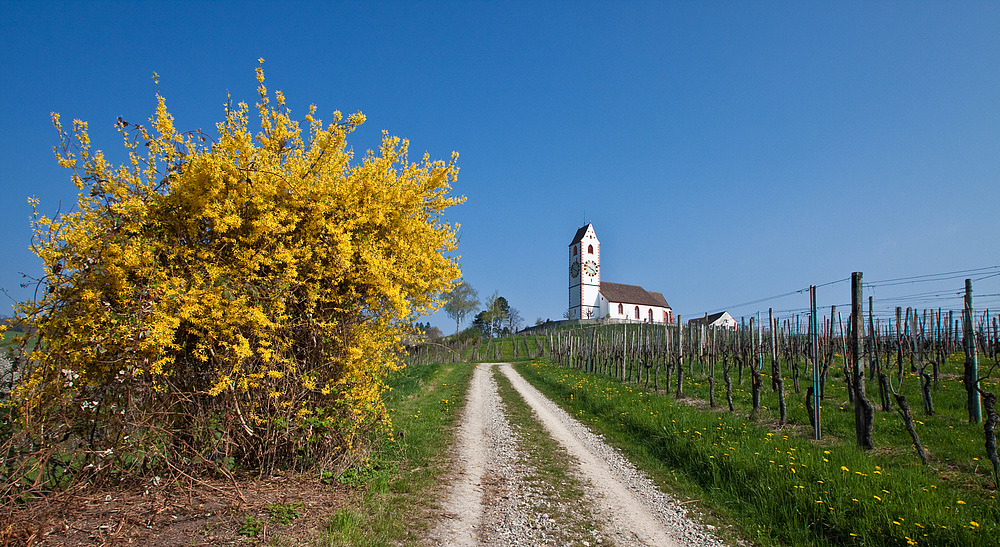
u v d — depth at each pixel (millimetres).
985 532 4598
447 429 11250
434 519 5641
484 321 92812
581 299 74625
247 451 6035
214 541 4285
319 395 6434
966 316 9242
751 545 5258
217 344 5594
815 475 6242
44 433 4594
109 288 4922
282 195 5926
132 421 4984
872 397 11820
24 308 4652
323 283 6305
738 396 13938
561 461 8680
